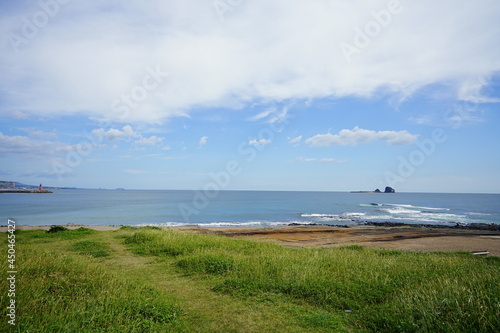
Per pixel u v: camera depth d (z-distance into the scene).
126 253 13.04
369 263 9.91
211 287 7.98
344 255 11.84
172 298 6.99
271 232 28.45
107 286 6.84
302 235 26.59
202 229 30.55
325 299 6.74
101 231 22.00
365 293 6.95
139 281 8.19
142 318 5.49
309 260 10.21
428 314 5.22
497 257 12.77
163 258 11.88
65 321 4.91
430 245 20.00
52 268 7.50
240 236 25.66
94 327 4.89
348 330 5.34
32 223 39.72
